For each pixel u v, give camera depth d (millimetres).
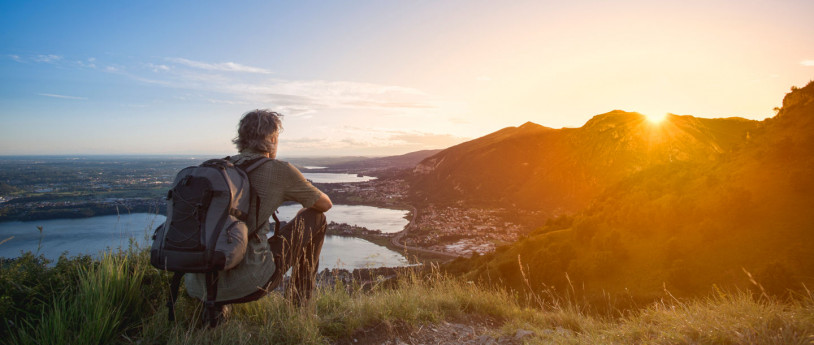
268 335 3070
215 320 2895
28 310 2881
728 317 3562
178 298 3334
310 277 3615
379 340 3602
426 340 3770
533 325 4594
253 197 2877
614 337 3812
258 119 3057
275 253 3150
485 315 4926
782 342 2809
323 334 3410
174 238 2549
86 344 2678
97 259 3475
